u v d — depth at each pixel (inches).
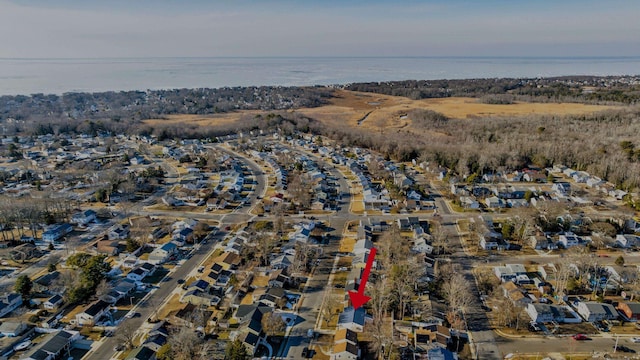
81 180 6013.8
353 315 2903.5
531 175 6092.5
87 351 2659.9
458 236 4303.6
